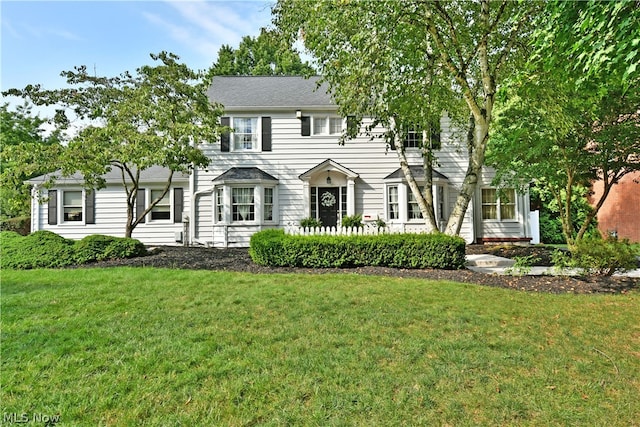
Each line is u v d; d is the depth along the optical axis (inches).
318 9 296.8
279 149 579.5
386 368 134.3
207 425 103.0
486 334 166.2
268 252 341.7
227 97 600.7
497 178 480.1
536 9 277.0
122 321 183.5
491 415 107.0
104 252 378.9
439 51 332.5
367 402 112.9
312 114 580.7
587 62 177.8
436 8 314.8
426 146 394.9
